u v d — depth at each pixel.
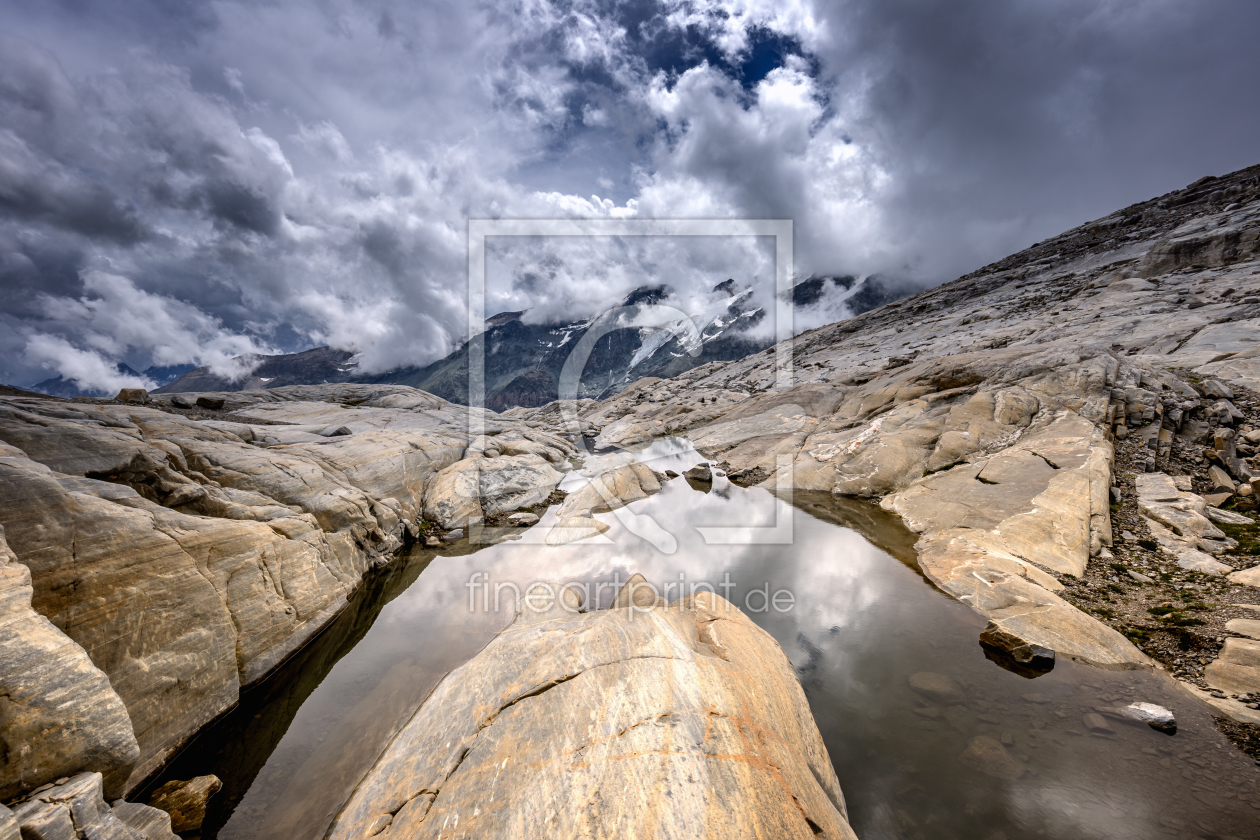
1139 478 14.01
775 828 4.49
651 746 5.18
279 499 12.33
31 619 5.61
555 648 7.14
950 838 5.43
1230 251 37.22
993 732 6.93
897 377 26.44
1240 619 8.44
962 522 14.06
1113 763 6.23
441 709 6.61
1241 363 18.36
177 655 7.61
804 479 20.27
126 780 5.78
